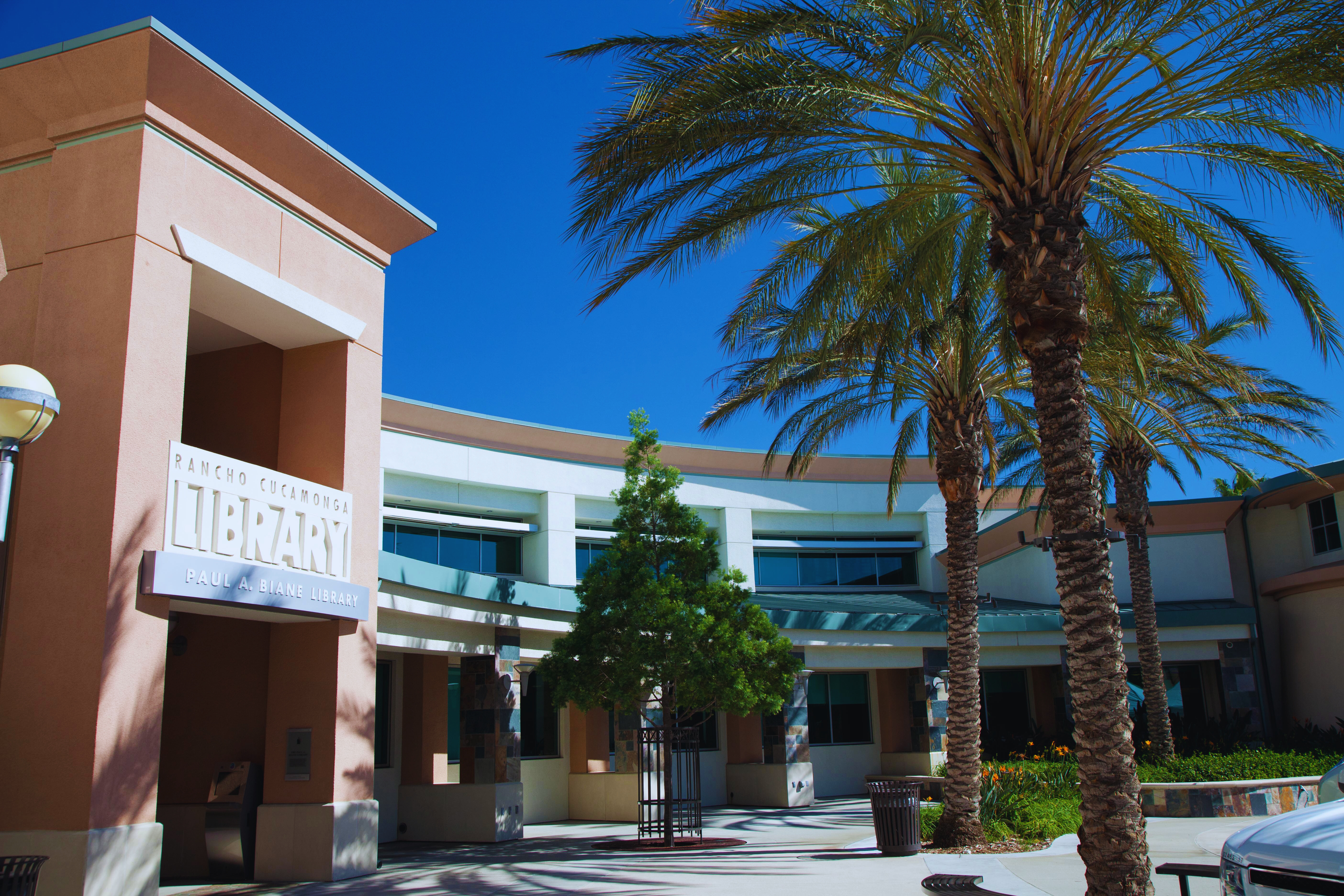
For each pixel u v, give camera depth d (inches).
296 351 636.7
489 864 597.0
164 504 473.1
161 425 477.1
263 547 526.6
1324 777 519.5
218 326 625.9
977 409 678.5
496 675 756.6
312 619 568.4
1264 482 1216.8
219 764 590.2
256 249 553.0
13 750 437.1
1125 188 532.4
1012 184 424.2
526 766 900.6
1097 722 376.5
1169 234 521.0
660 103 426.0
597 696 687.1
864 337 603.2
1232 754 955.3
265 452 634.2
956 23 404.2
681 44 425.7
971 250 594.6
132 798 438.3
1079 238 419.8
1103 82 410.6
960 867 514.6
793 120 439.5
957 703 621.9
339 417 612.4
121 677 440.5
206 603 491.2
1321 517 1199.6
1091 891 368.2
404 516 971.3
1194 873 284.0
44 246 494.0
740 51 403.9
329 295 608.1
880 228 525.7
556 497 1080.8
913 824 578.6
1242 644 1147.3
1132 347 555.2
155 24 476.4
